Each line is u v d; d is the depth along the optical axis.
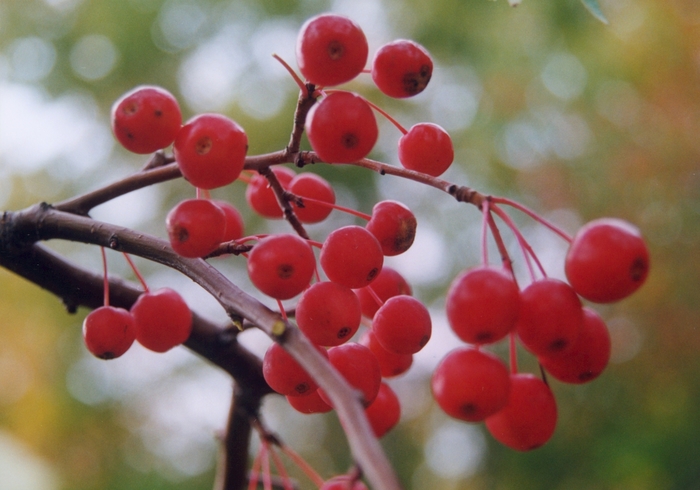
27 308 6.55
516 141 6.73
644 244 1.30
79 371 6.56
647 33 6.45
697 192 6.20
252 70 6.93
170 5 6.81
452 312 1.31
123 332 1.57
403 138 1.62
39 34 6.83
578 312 1.32
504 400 1.37
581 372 1.47
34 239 1.72
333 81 1.33
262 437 1.92
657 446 5.46
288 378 1.35
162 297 1.64
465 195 1.37
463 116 6.95
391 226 1.54
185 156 1.33
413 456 7.29
